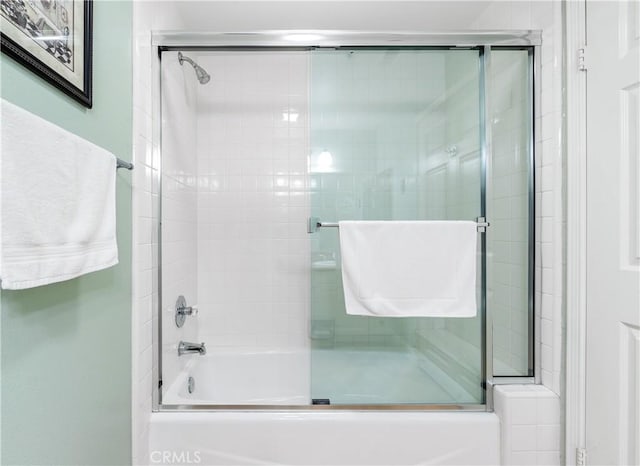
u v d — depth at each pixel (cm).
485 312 132
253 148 196
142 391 118
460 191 136
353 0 156
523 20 138
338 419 124
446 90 138
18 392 64
